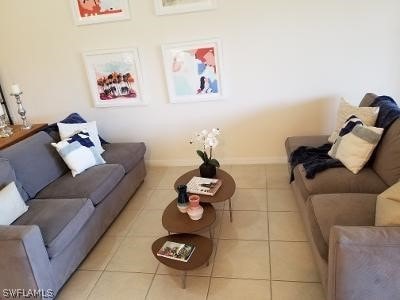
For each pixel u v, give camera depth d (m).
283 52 3.22
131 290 2.11
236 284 2.06
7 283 1.90
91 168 2.91
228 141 3.68
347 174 2.30
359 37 3.06
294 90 3.34
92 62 3.57
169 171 3.79
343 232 1.38
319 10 3.03
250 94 3.44
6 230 1.83
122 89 3.63
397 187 1.58
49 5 3.43
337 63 3.18
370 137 2.29
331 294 1.48
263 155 3.67
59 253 2.08
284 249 2.33
